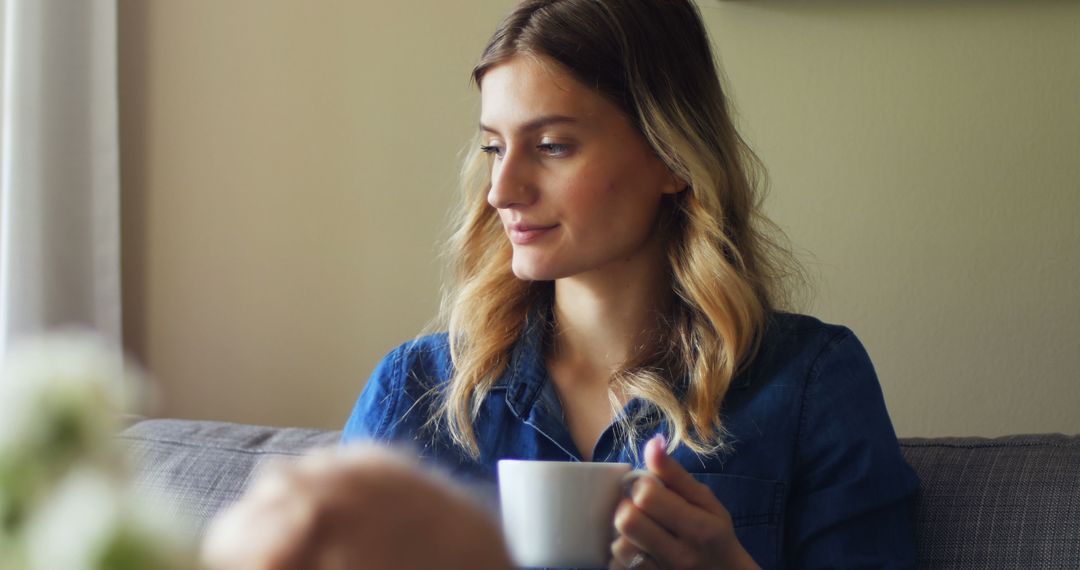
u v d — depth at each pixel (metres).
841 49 1.63
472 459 1.24
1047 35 1.58
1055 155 1.58
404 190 1.80
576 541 0.80
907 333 1.62
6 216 1.75
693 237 1.23
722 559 0.82
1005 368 1.59
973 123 1.60
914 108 1.62
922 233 1.62
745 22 1.66
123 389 0.16
